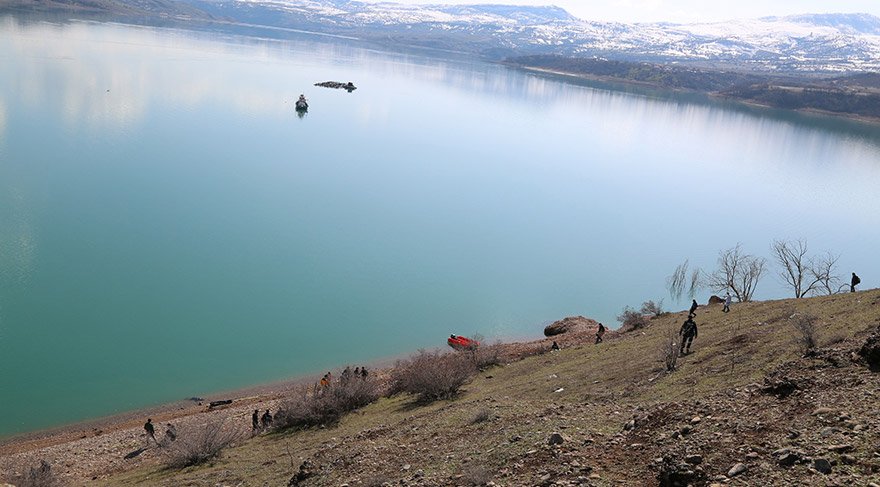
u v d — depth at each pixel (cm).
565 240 8938
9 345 4712
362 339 5347
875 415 1128
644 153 17350
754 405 1363
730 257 8431
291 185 10456
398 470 1559
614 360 2755
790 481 988
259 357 4872
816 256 8931
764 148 19838
